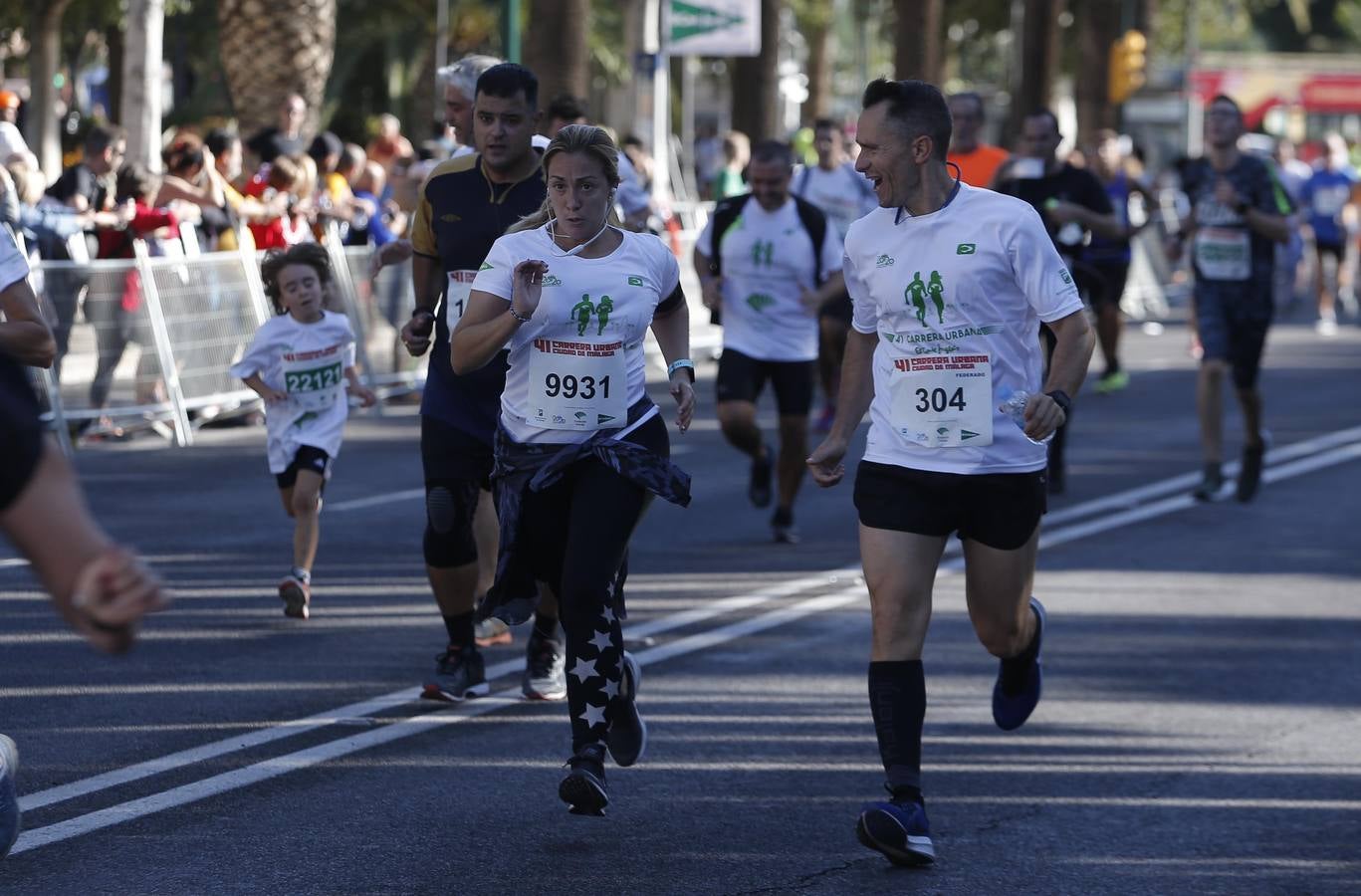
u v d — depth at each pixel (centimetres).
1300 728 1634
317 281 1988
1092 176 2891
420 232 1625
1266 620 2080
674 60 11225
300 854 1249
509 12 4506
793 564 2336
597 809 1243
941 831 1329
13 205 3064
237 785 1402
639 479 1300
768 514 2722
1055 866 1256
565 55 4847
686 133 10362
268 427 2008
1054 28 8056
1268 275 2797
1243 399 2847
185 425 3453
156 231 3434
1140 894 1205
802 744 1549
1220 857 1282
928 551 1280
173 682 1717
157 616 1995
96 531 589
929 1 6719
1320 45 19275
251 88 4747
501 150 1573
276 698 1666
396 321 3991
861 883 1214
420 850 1263
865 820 1220
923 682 1271
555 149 1319
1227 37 16838
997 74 13275
